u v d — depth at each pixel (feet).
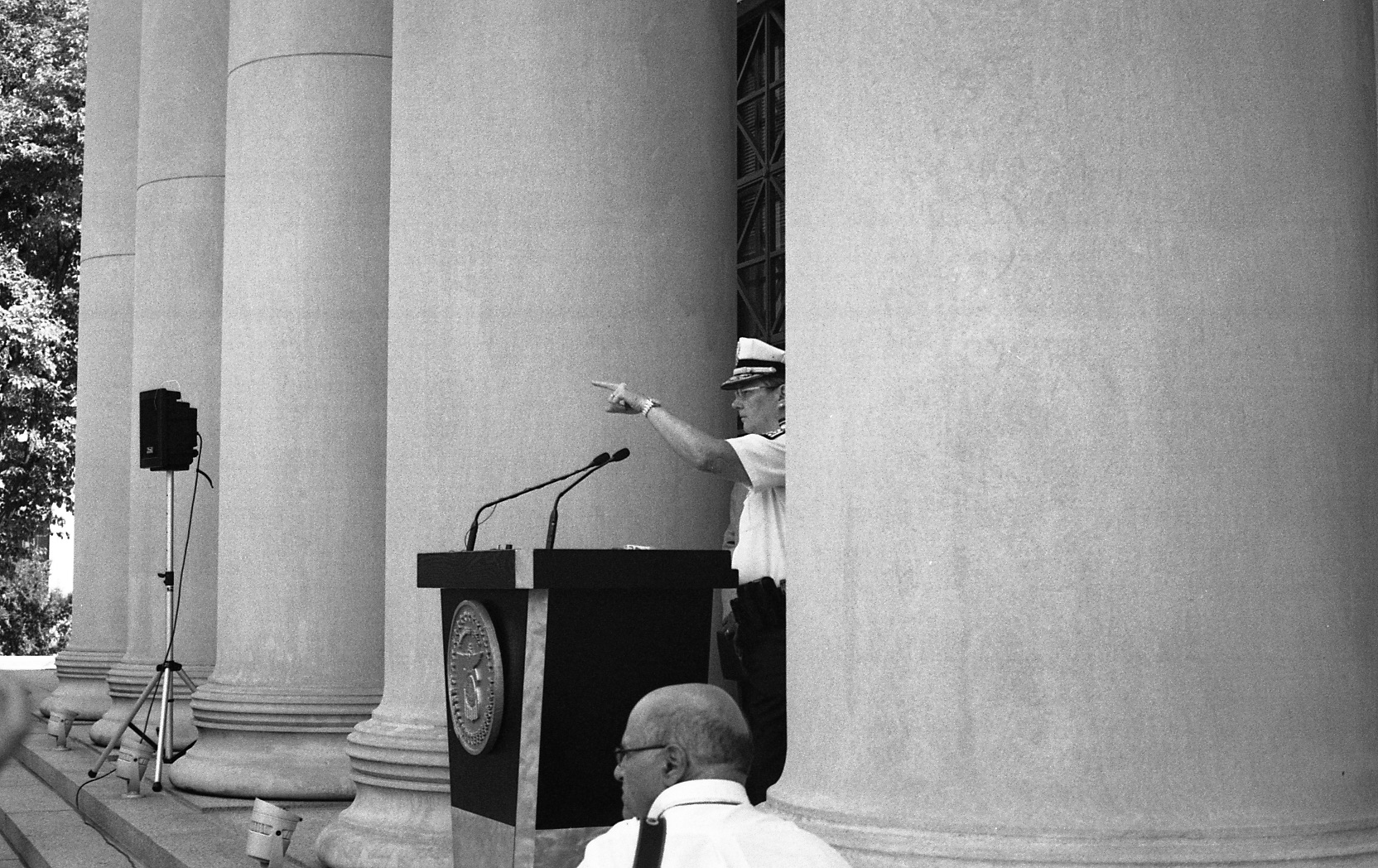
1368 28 12.91
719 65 21.74
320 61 30.86
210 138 40.98
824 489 12.89
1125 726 11.57
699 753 8.71
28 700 5.28
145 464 34.22
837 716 12.59
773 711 16.69
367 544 30.30
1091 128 11.90
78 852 28.45
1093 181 11.87
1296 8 12.21
